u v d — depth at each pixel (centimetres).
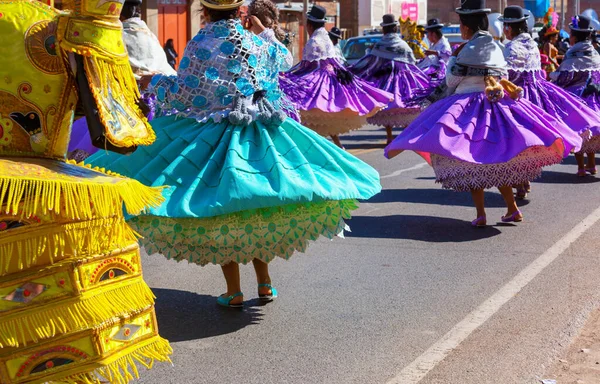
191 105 573
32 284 324
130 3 848
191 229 532
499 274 686
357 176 573
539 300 613
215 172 541
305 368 485
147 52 845
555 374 471
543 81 1067
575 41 1248
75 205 326
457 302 610
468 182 834
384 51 1576
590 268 702
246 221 534
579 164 1210
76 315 329
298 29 3219
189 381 465
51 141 345
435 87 870
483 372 475
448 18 4744
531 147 828
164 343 360
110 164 562
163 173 542
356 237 826
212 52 566
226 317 579
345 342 528
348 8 3716
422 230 859
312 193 520
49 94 339
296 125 573
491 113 837
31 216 322
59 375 328
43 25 335
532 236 827
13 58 333
